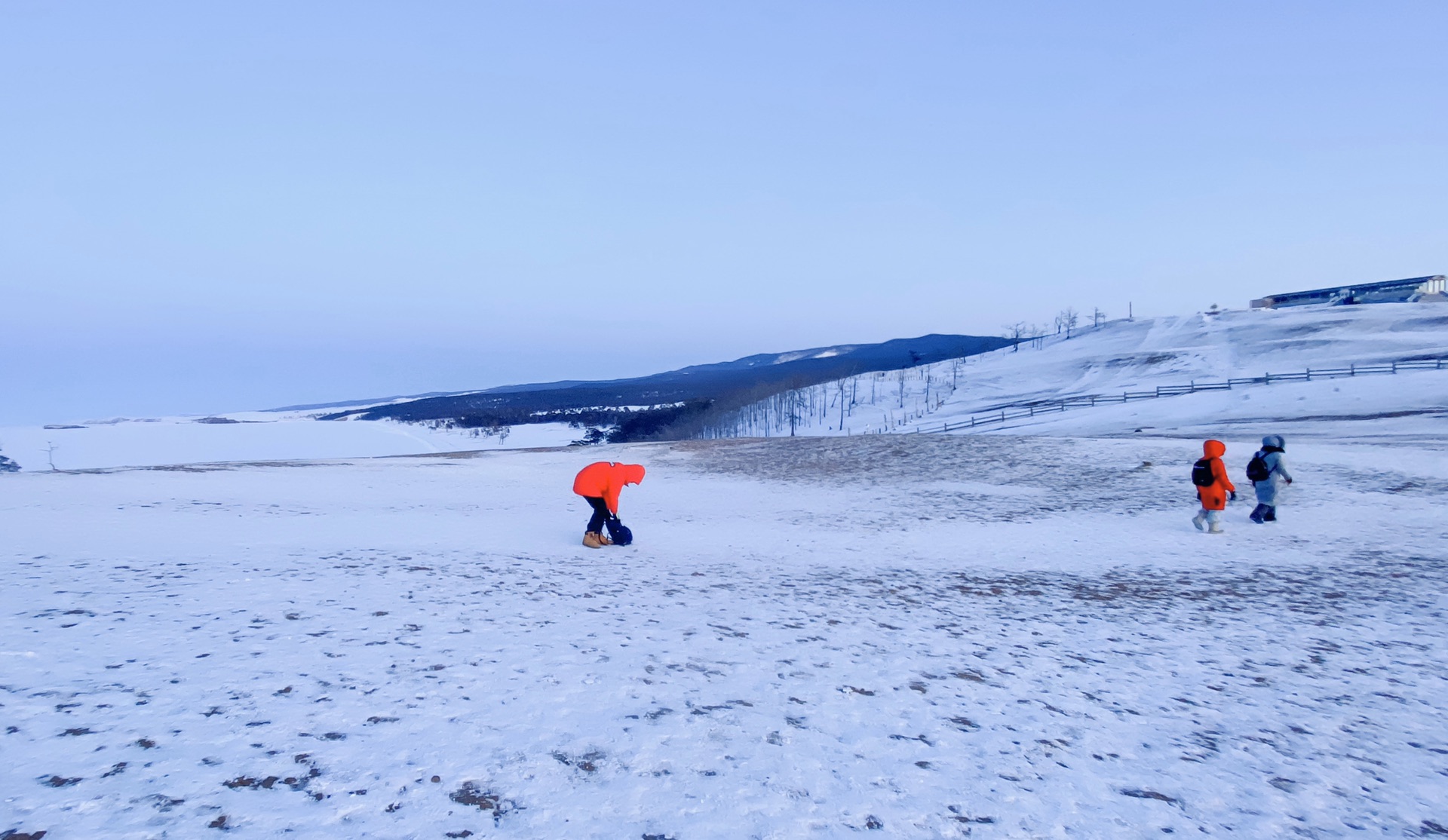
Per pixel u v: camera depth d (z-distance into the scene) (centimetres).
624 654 563
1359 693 618
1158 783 421
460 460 2869
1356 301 14150
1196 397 6050
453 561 967
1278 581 1090
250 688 432
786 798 353
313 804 306
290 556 934
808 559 1179
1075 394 10538
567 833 302
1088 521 1655
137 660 468
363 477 2250
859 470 2519
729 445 3231
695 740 411
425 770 346
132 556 883
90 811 282
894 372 17262
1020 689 567
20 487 1645
